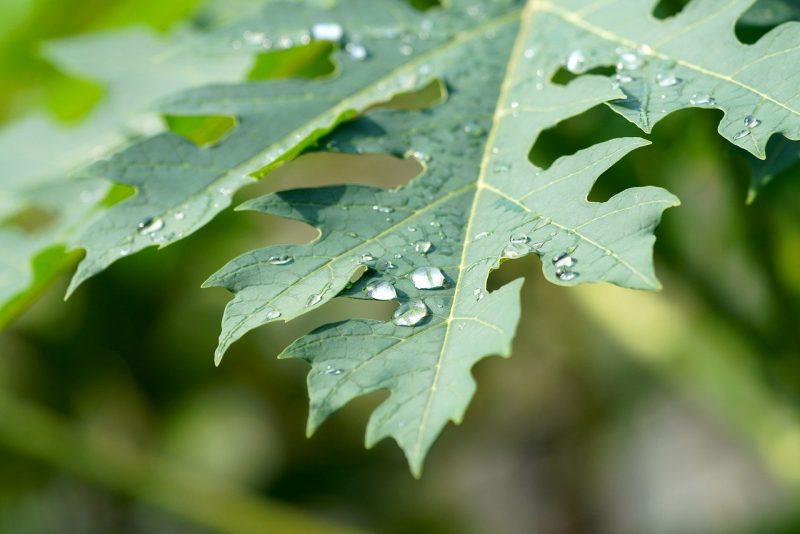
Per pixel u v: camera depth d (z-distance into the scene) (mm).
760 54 1101
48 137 1310
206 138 1269
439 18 1196
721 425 2291
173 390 2002
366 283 1056
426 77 1168
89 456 1669
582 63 1147
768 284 1342
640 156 1344
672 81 1114
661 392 2135
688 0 1244
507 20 1188
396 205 1093
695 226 1406
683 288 1490
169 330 1953
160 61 1302
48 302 1867
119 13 1515
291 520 1665
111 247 1097
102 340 1914
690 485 2420
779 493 2338
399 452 2150
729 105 1090
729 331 1442
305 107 1152
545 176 1086
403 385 1021
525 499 2191
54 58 1312
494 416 2174
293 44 1201
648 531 2279
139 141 1128
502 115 1142
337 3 1213
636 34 1145
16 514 1872
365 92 1164
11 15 1507
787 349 1377
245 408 2098
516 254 1054
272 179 1866
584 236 1049
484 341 1021
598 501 2172
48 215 1524
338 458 2123
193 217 1106
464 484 2209
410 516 2084
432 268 1062
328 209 1088
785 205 1311
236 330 1041
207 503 1674
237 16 1316
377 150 1130
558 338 1938
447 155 1120
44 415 1665
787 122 1073
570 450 2133
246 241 1918
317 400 1020
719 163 1319
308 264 1063
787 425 1505
